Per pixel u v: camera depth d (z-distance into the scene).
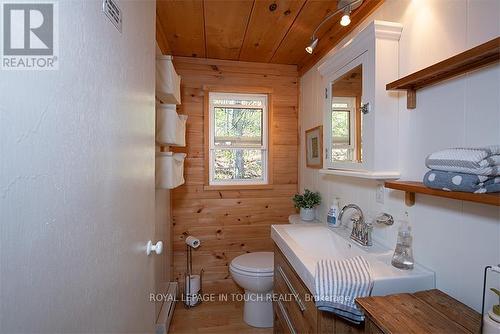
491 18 0.77
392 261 1.06
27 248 0.36
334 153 1.51
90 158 0.50
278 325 1.58
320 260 1.10
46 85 0.39
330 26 1.68
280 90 2.41
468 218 0.84
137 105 0.77
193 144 2.29
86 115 0.48
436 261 0.96
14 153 0.34
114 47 0.60
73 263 0.45
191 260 2.29
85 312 0.48
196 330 1.83
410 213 1.09
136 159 0.76
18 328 0.34
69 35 0.43
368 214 1.41
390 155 1.15
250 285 1.81
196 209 2.30
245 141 2.44
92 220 0.51
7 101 0.33
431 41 0.98
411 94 1.06
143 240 0.83
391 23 1.11
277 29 1.75
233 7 1.50
